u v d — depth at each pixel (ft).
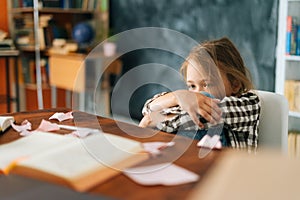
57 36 13.23
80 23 13.70
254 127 3.94
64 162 2.75
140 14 13.20
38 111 4.79
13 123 4.06
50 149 3.10
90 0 13.56
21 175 2.58
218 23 11.07
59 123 4.08
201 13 11.46
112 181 2.46
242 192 2.03
